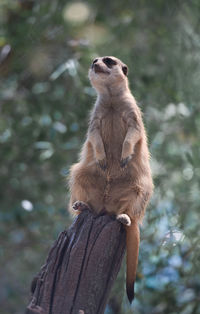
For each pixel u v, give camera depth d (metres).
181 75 12.04
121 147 7.22
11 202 12.45
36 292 5.65
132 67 12.01
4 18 12.58
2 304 12.79
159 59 12.35
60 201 12.34
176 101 11.45
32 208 10.96
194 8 12.42
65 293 5.57
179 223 9.62
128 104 7.33
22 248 12.45
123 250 6.14
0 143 11.66
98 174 7.07
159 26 12.59
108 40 12.34
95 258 5.70
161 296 9.83
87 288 5.60
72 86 11.92
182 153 11.18
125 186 6.98
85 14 11.41
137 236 6.55
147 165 7.21
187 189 10.74
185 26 12.45
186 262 9.83
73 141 11.63
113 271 5.86
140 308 9.80
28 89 13.22
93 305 5.60
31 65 11.90
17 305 12.66
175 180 11.12
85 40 11.67
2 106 12.37
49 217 11.72
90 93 11.09
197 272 9.70
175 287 9.77
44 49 11.85
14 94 12.70
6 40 11.76
